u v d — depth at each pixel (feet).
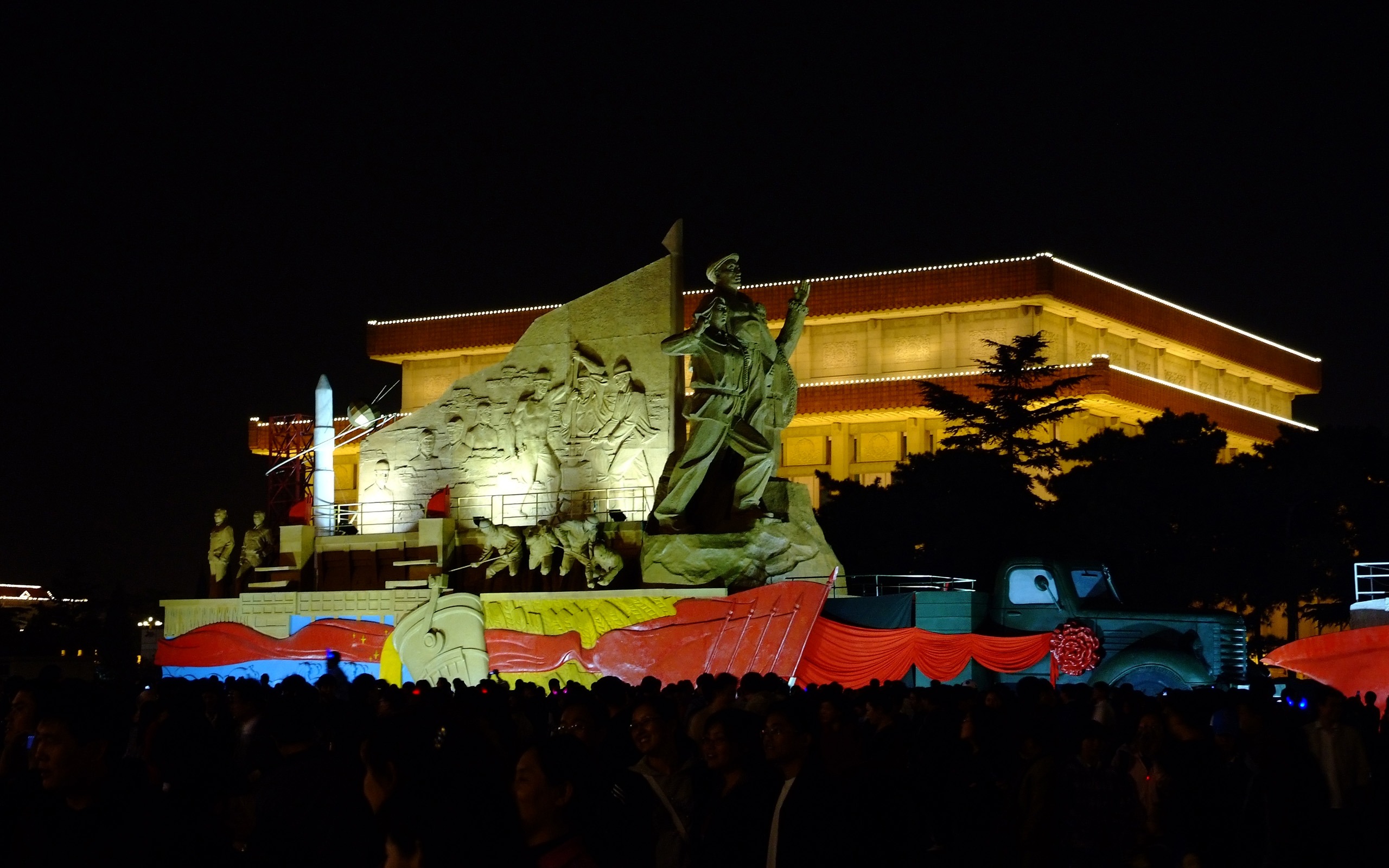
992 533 206.59
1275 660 100.42
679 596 113.19
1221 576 211.20
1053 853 44.34
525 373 137.39
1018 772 45.73
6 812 29.89
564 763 26.58
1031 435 269.85
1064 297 357.61
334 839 31.60
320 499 143.95
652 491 129.18
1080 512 214.48
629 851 28.32
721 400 119.34
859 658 105.50
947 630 103.86
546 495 134.21
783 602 107.96
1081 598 104.63
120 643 282.56
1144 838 45.34
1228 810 45.32
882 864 35.06
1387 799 52.21
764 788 31.48
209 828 28.81
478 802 23.89
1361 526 214.90
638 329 131.95
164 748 31.53
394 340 398.21
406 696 49.62
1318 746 50.70
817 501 377.50
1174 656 96.58
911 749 49.03
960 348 371.35
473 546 134.62
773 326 384.68
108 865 27.35
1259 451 235.20
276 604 136.46
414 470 142.00
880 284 369.09
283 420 172.55
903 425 369.50
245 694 45.78
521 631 119.34
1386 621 112.47
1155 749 49.11
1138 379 351.25
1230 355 430.61
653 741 36.37
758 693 40.63
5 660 137.49
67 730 28.02
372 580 136.98
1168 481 212.43
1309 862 43.52
